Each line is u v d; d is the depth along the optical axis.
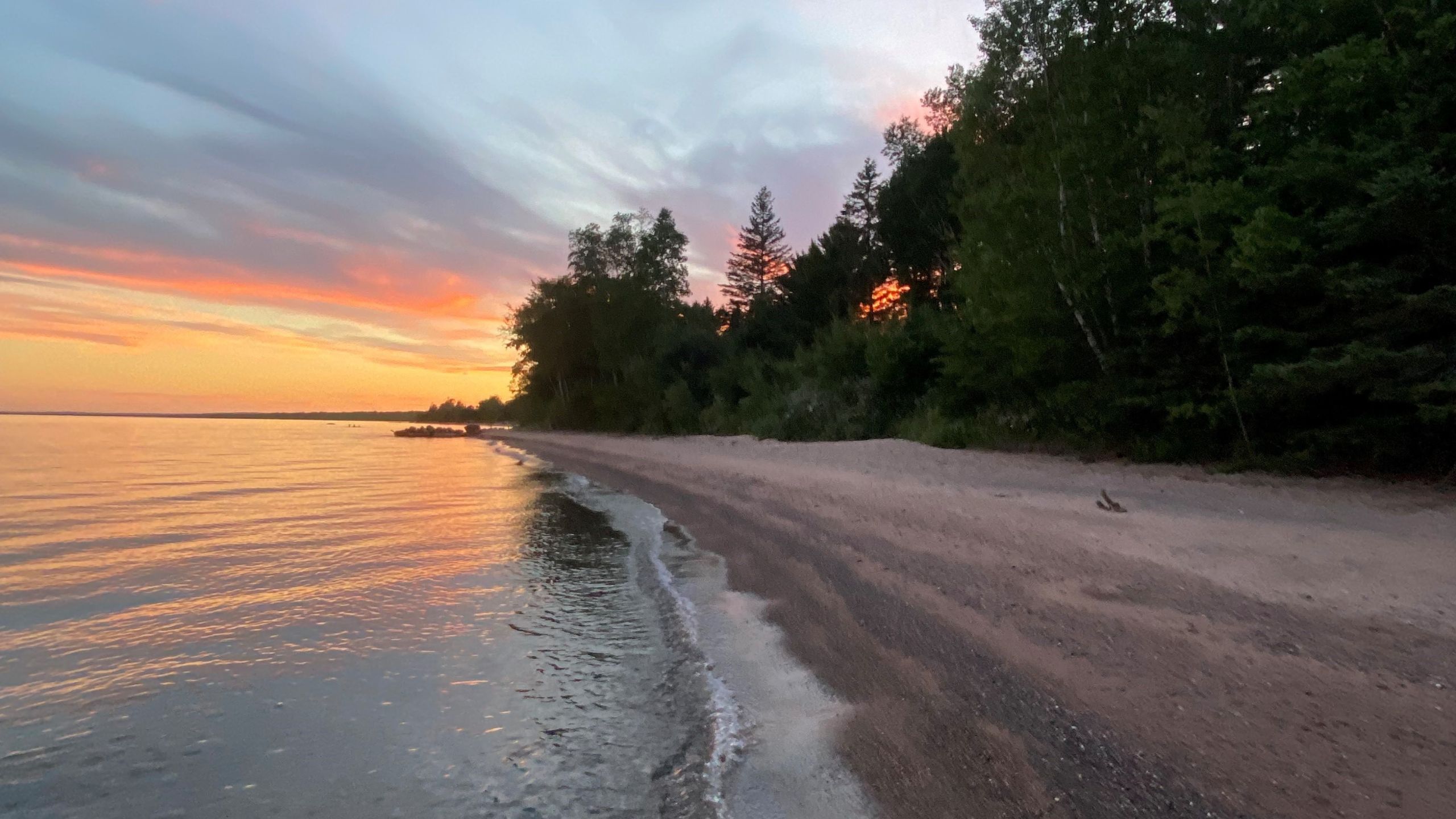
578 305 49.44
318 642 6.40
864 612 6.03
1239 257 9.47
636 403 39.31
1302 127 10.04
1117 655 4.52
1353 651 4.22
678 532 11.30
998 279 13.73
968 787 3.34
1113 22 13.33
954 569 6.81
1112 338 13.19
